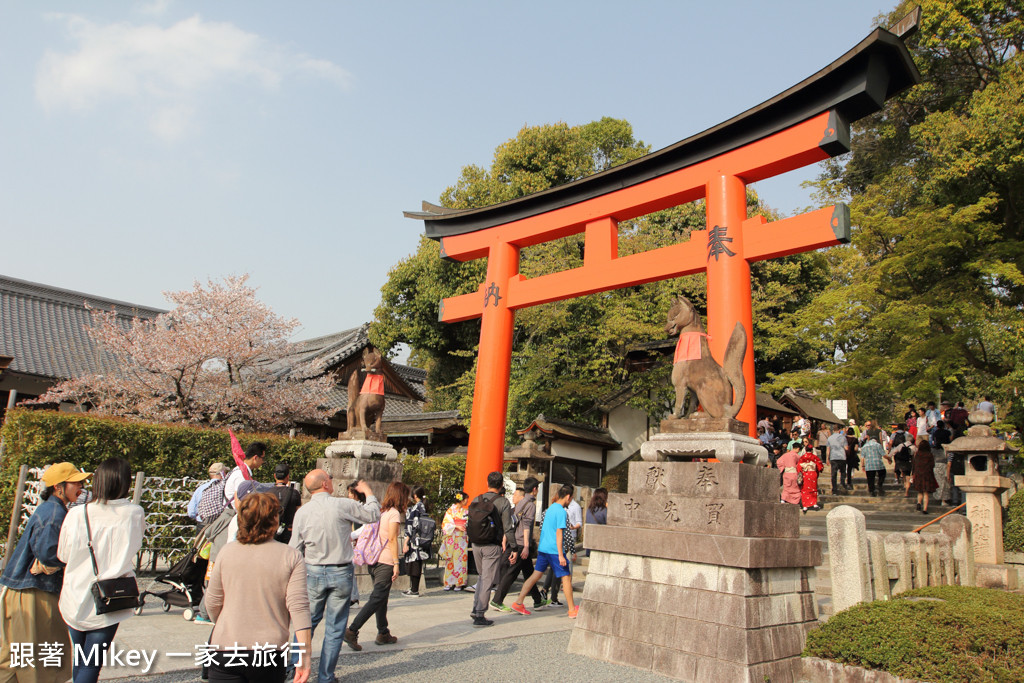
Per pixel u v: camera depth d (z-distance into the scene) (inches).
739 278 397.1
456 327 1050.7
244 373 822.5
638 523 269.1
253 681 142.3
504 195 1002.7
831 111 378.9
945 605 234.1
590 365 848.9
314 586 207.5
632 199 468.1
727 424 258.8
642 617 253.3
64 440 423.5
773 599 241.1
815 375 669.3
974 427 396.8
